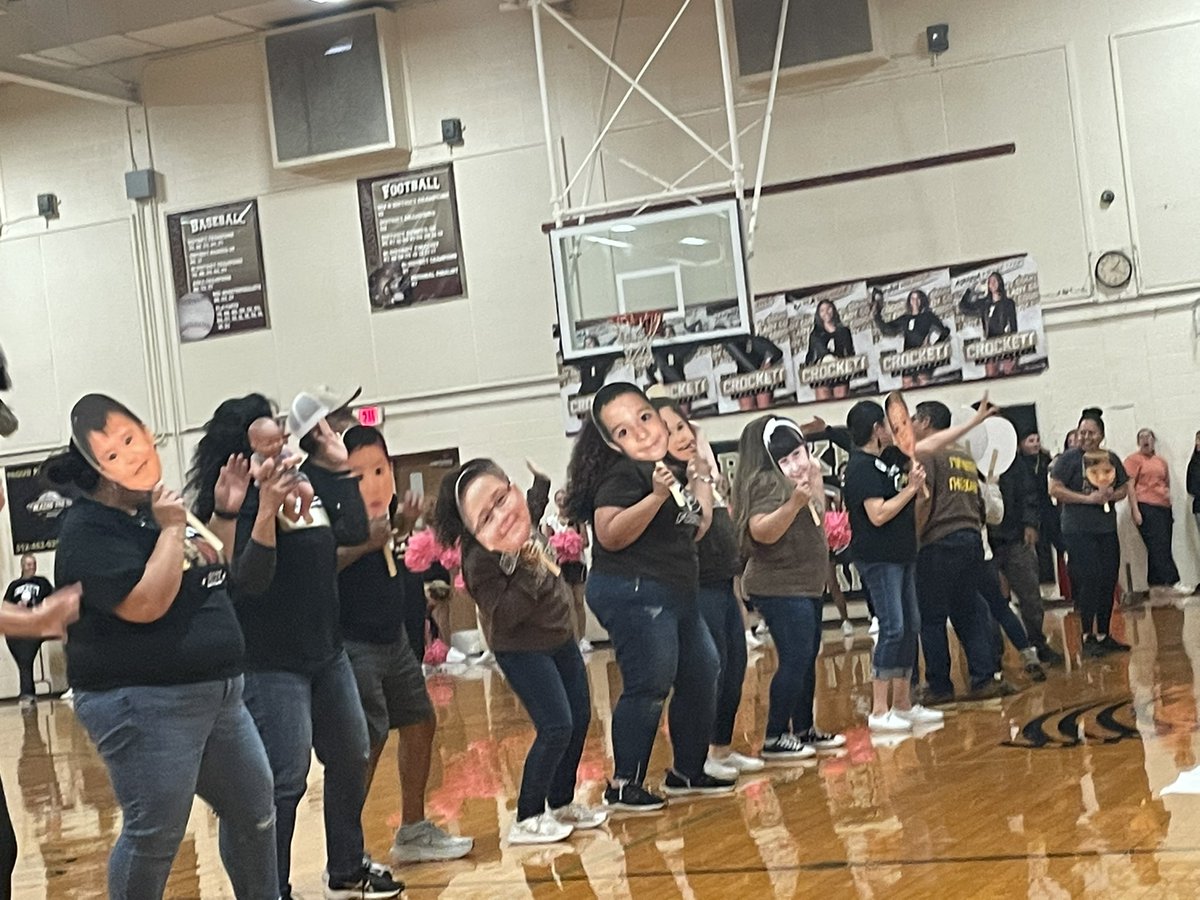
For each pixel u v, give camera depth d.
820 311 14.67
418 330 15.91
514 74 15.53
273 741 4.20
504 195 15.59
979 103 14.22
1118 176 13.87
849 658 11.13
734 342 14.16
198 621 3.51
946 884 4.03
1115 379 13.93
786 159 14.77
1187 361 13.73
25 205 17.08
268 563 3.99
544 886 4.59
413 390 15.94
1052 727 6.65
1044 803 4.97
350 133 15.79
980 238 14.25
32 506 16.88
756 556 6.61
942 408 8.05
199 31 15.91
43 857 6.09
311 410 4.20
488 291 15.67
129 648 3.42
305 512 4.23
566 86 15.34
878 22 14.41
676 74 15.03
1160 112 13.74
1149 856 4.07
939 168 14.33
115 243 16.78
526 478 15.63
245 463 4.17
